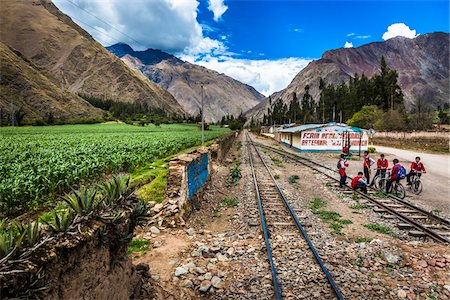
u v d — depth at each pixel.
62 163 14.65
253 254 8.03
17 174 12.01
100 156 18.94
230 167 26.11
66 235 3.68
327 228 10.35
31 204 10.32
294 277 6.79
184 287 6.48
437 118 94.44
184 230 9.84
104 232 4.32
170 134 55.50
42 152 20.59
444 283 6.68
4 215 9.70
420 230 10.06
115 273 4.84
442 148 41.56
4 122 114.75
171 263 7.44
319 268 7.18
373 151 39.78
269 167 25.70
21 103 148.38
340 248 8.41
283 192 15.80
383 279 6.82
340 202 14.02
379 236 9.63
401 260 7.69
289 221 10.92
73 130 79.38
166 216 10.27
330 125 40.81
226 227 10.67
